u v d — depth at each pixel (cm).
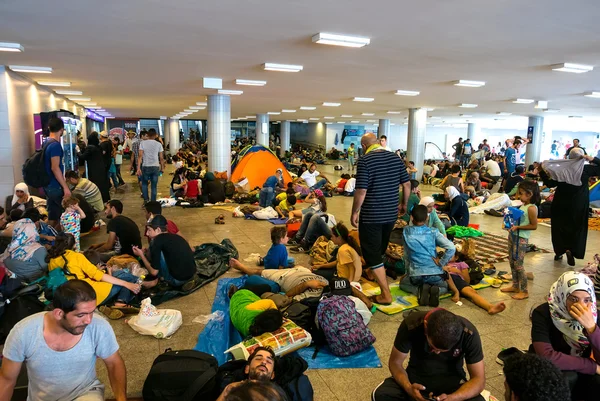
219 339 354
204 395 252
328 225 640
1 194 842
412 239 454
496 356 343
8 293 400
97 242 675
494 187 1564
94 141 994
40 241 548
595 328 234
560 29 504
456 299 448
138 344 350
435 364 247
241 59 730
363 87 1095
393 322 400
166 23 503
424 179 1811
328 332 334
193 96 1403
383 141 877
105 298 399
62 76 940
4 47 619
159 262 455
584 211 570
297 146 3634
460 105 1566
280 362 260
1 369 211
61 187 638
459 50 628
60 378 216
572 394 248
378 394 255
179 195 1108
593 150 3234
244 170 1335
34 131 1013
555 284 259
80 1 424
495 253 643
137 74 916
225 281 495
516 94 1189
